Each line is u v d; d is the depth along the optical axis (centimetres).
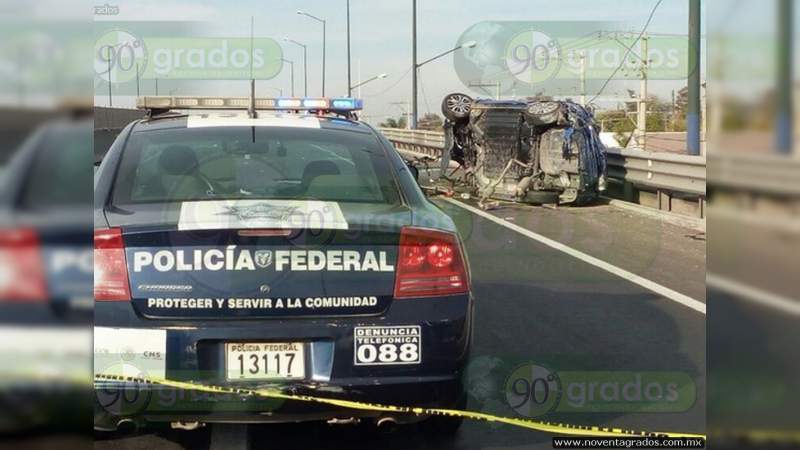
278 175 386
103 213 336
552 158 1057
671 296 633
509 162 1063
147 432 390
